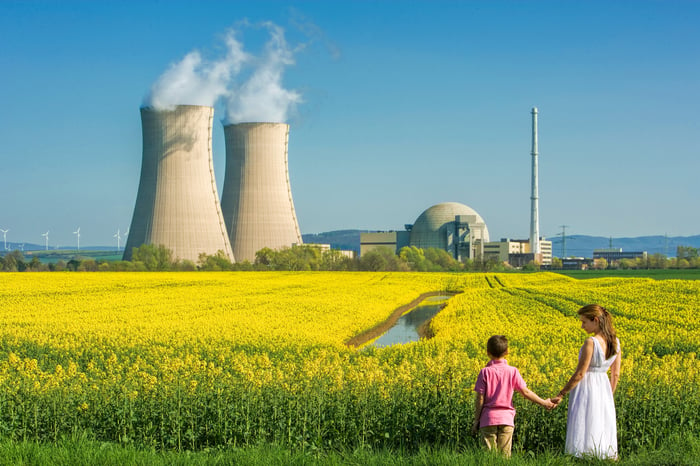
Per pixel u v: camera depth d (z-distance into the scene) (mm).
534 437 10906
